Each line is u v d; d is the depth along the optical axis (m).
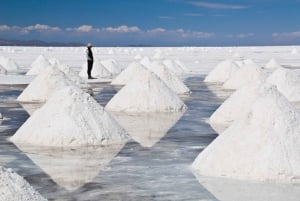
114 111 11.38
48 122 7.81
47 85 13.28
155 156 6.73
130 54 55.12
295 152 5.59
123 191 5.05
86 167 6.09
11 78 20.77
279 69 14.27
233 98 10.08
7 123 9.53
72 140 7.52
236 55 45.16
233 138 5.91
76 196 4.89
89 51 20.69
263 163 5.51
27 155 6.80
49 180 5.49
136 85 11.71
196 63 34.59
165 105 11.37
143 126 9.29
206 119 10.20
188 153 6.93
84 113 7.91
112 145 7.54
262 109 6.02
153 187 5.20
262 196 4.85
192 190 5.07
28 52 58.94
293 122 5.94
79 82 17.83
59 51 64.81
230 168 5.64
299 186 5.20
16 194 3.88
